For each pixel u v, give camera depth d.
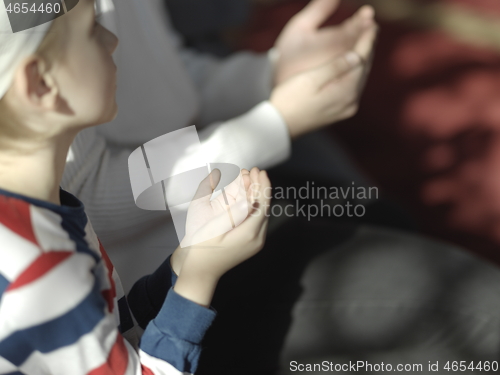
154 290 1.49
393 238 1.70
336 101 1.70
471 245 2.83
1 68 1.24
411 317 1.58
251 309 1.60
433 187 3.17
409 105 3.78
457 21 4.54
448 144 3.46
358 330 1.60
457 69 4.05
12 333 1.26
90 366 1.30
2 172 1.29
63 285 1.27
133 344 1.48
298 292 1.60
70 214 1.32
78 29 1.27
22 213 1.26
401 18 4.61
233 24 3.03
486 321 1.57
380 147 3.46
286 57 1.95
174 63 1.80
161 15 1.94
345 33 1.94
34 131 1.28
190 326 1.38
